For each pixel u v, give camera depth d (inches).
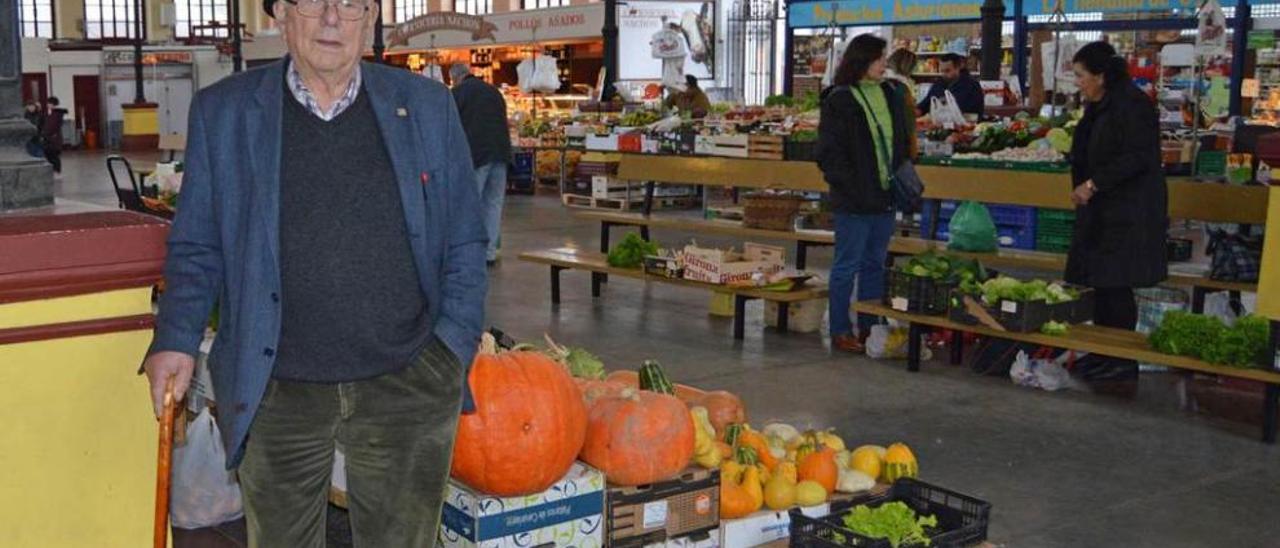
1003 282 277.7
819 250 495.2
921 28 998.4
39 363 114.9
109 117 1579.7
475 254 114.2
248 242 105.3
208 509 175.0
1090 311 284.2
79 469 118.6
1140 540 186.2
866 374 289.1
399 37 1259.8
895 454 175.8
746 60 1146.7
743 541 156.8
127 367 120.0
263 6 107.0
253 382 105.2
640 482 147.7
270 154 105.3
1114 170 268.5
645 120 631.8
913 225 462.3
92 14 1739.7
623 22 1064.2
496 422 134.8
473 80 446.0
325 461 112.2
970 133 444.1
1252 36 724.0
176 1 1830.7
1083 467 221.0
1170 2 704.4
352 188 106.5
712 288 328.8
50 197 139.5
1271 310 232.2
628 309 371.6
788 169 446.0
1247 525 193.5
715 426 184.1
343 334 106.8
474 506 136.1
